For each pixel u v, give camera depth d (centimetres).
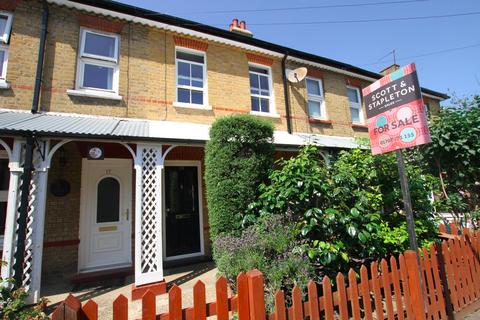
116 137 537
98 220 726
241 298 254
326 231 412
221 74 881
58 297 539
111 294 549
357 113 1199
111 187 754
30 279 480
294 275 360
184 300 490
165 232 793
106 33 741
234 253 419
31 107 626
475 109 538
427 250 377
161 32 810
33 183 502
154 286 537
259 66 984
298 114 1004
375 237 422
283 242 394
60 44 680
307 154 485
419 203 520
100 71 733
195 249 827
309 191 427
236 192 532
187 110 801
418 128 322
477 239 441
